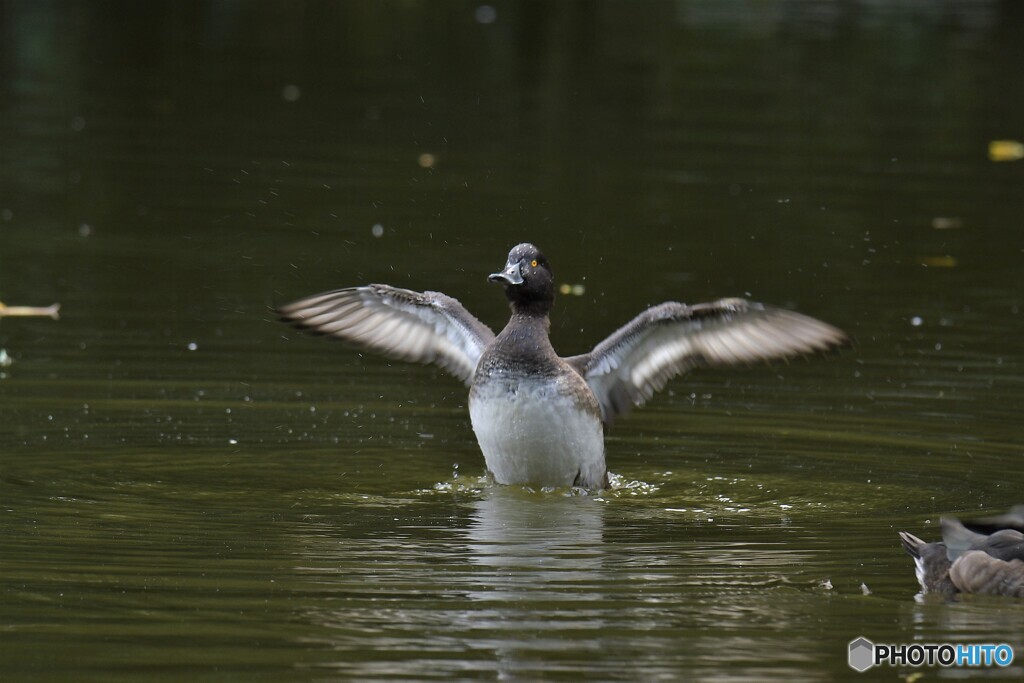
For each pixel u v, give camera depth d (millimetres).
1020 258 19125
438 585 8734
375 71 30234
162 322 15781
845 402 13727
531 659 7555
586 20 36031
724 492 11195
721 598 8586
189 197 20922
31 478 11008
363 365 14828
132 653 7547
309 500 10766
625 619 8188
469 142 24766
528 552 9500
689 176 22953
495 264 18125
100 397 13258
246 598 8422
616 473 11727
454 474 11711
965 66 31578
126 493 10734
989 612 8422
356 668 7395
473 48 32812
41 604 8250
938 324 16266
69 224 19516
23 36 32312
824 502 10891
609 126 26234
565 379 11305
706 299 16953
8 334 15125
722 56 32375
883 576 9078
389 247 18750
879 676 7461
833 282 17906
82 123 25156
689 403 13789
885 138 25906
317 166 22766
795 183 22719
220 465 11617
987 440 12500
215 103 27078
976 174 23672
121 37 32844
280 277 17516
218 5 36781
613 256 18766
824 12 37656
